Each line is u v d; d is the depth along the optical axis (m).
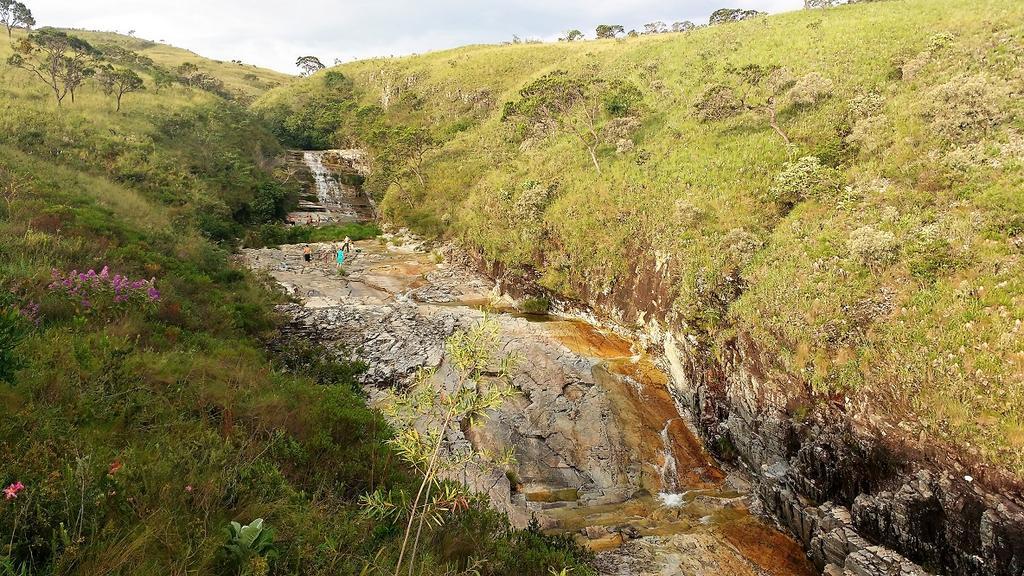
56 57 40.06
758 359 13.58
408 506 6.43
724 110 26.02
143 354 8.62
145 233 19.08
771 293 14.10
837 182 16.91
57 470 4.36
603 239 22.11
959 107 17.23
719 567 10.31
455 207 35.53
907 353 10.62
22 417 5.16
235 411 7.85
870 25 31.86
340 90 75.00
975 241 11.95
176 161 36.03
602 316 21.86
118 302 10.80
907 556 9.41
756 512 12.31
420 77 69.69
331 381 15.41
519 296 25.48
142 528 4.08
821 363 11.91
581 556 9.74
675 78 36.75
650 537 11.09
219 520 4.73
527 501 12.18
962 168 14.91
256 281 21.97
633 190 23.27
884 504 9.74
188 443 6.04
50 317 9.15
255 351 13.64
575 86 32.75
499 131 45.56
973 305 10.60
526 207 26.48
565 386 16.28
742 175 20.50
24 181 19.20
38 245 12.98
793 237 15.54
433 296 26.20
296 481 6.85
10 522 3.56
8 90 37.91
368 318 20.80
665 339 17.97
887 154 17.50
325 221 43.31
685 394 16.20
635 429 15.02
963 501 8.92
